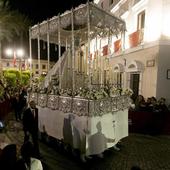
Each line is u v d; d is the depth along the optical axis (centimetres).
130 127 890
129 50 1407
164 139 795
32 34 875
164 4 1080
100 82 875
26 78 2595
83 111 555
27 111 579
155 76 1124
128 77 1372
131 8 1426
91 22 655
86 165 545
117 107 668
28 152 348
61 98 643
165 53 1099
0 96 1130
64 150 650
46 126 726
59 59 789
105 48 1483
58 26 696
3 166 293
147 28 1212
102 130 588
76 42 890
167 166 545
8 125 945
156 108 889
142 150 666
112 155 621
